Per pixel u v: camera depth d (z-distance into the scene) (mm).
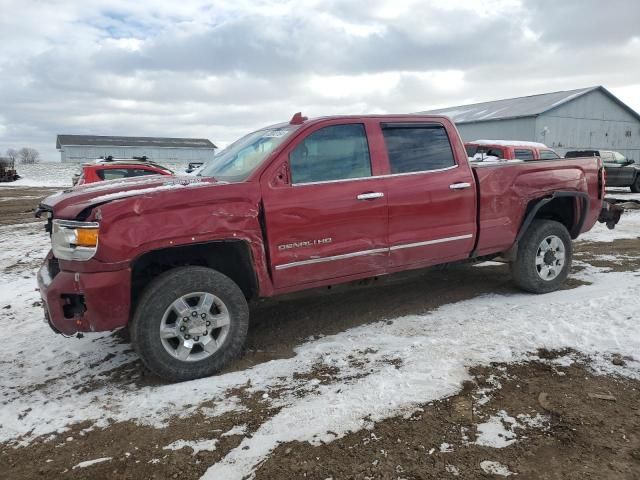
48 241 10680
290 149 4156
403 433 2947
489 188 5074
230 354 3914
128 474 2713
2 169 40125
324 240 4223
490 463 2668
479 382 3496
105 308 3516
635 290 5324
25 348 4578
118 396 3590
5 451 2973
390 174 4582
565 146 35094
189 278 3713
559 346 4020
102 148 79812
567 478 2543
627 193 19547
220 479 2629
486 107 42250
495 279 6254
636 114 37562
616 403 3201
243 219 3869
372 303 5430
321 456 2775
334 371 3777
